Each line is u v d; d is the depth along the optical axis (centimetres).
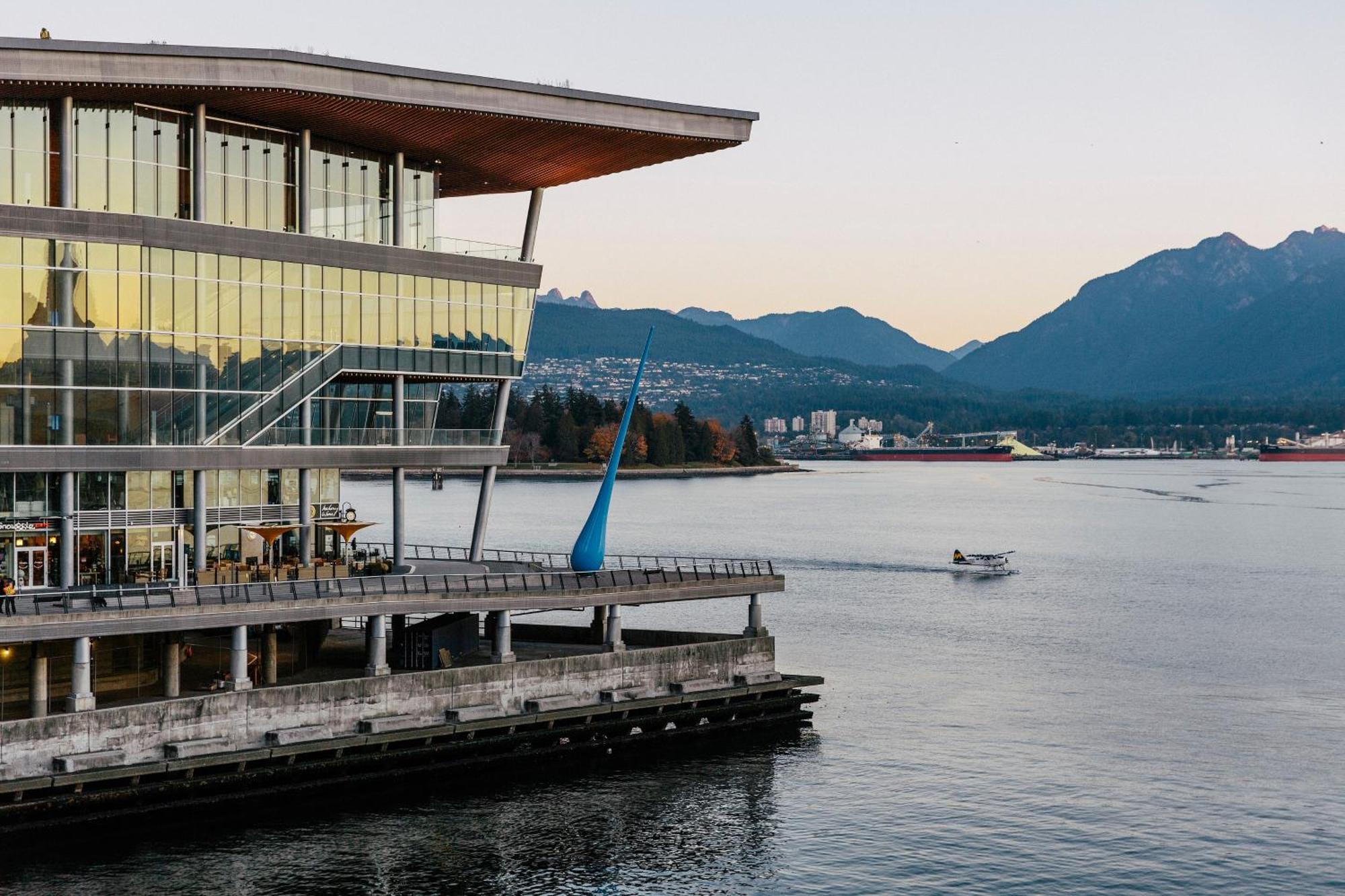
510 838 6172
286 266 7256
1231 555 19650
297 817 6262
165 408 6781
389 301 7775
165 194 7000
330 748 6369
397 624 7581
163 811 6000
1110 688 9531
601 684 7438
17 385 6372
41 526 6762
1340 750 7875
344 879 5634
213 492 7756
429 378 8488
